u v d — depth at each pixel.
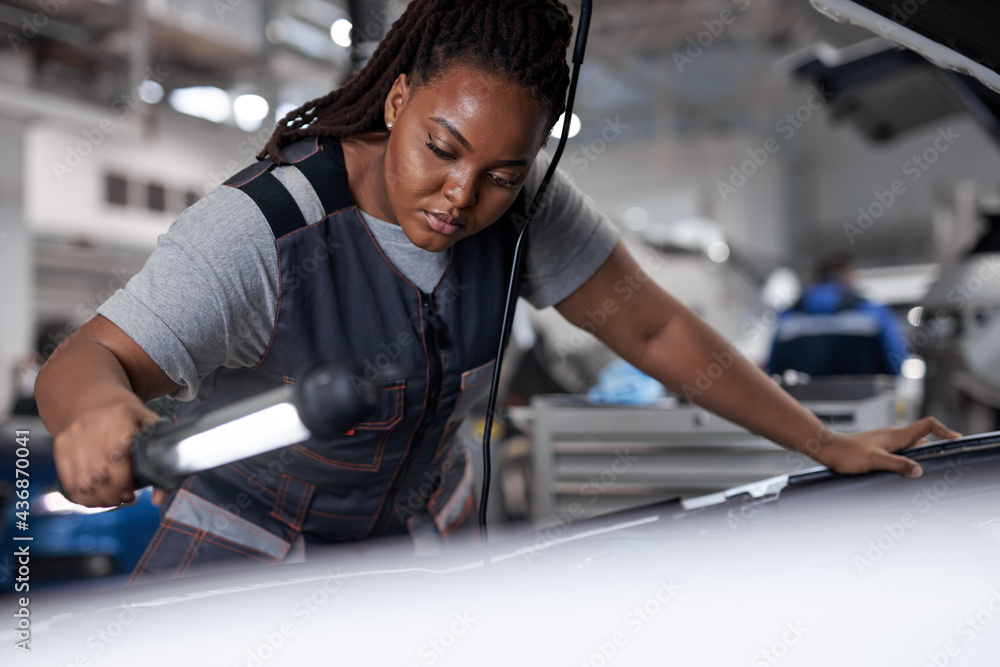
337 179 0.77
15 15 7.14
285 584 0.62
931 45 0.76
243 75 10.45
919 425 0.87
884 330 2.90
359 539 0.95
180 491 0.88
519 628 0.54
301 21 9.75
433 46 0.66
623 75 12.38
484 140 0.63
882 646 0.51
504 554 0.72
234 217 0.71
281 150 0.79
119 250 8.47
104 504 0.50
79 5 7.41
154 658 0.53
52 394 0.57
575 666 0.51
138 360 0.64
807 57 2.46
